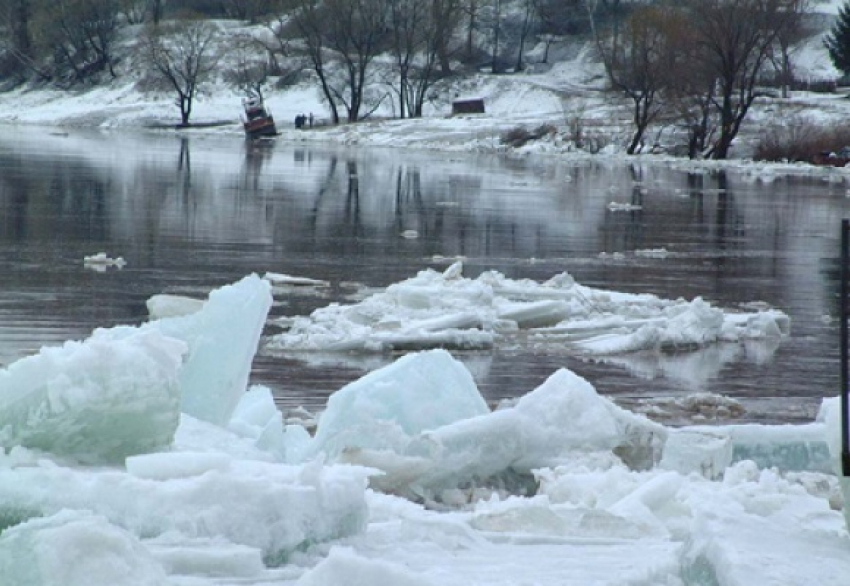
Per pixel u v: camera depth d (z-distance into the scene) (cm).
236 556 1395
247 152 17975
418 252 7244
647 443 2409
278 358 4078
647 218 9875
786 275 6750
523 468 2264
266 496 1484
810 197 12400
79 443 1794
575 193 12112
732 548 1295
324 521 1538
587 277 6412
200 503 1461
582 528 1725
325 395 3566
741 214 10444
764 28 18988
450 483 2189
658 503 1852
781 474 2414
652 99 19588
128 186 11019
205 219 8569
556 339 4562
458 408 2325
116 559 1141
